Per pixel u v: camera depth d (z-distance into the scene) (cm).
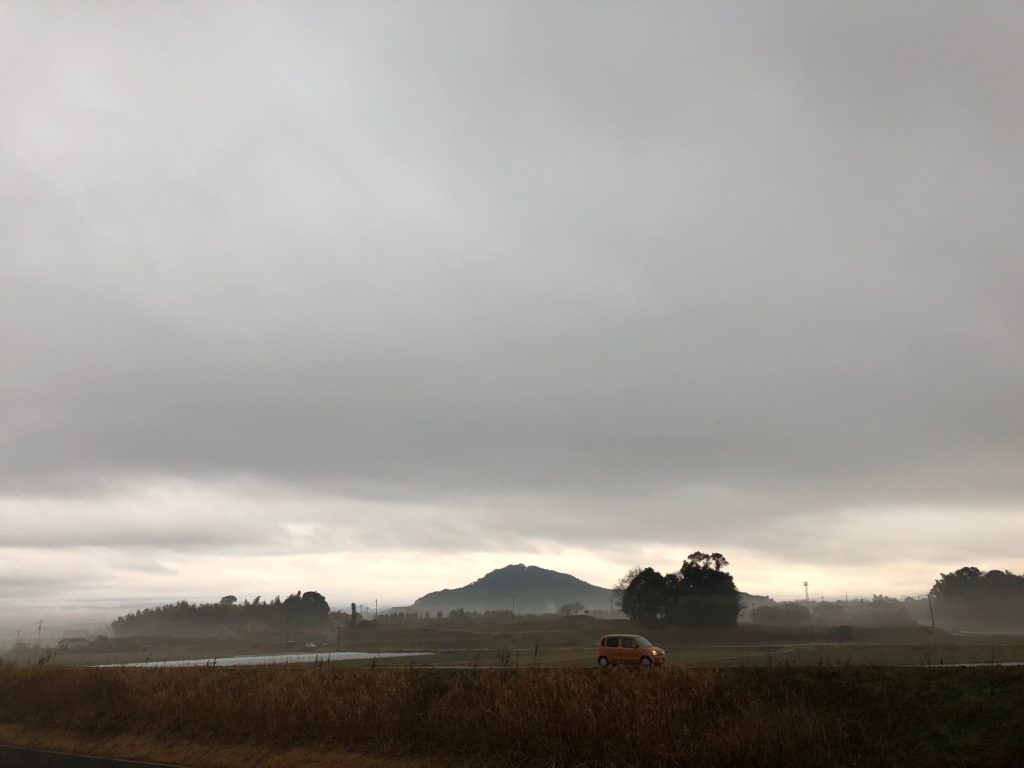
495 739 2081
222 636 12331
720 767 1770
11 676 3409
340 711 2412
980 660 3325
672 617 8381
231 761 2305
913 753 1762
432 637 10094
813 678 2189
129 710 2795
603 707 2070
